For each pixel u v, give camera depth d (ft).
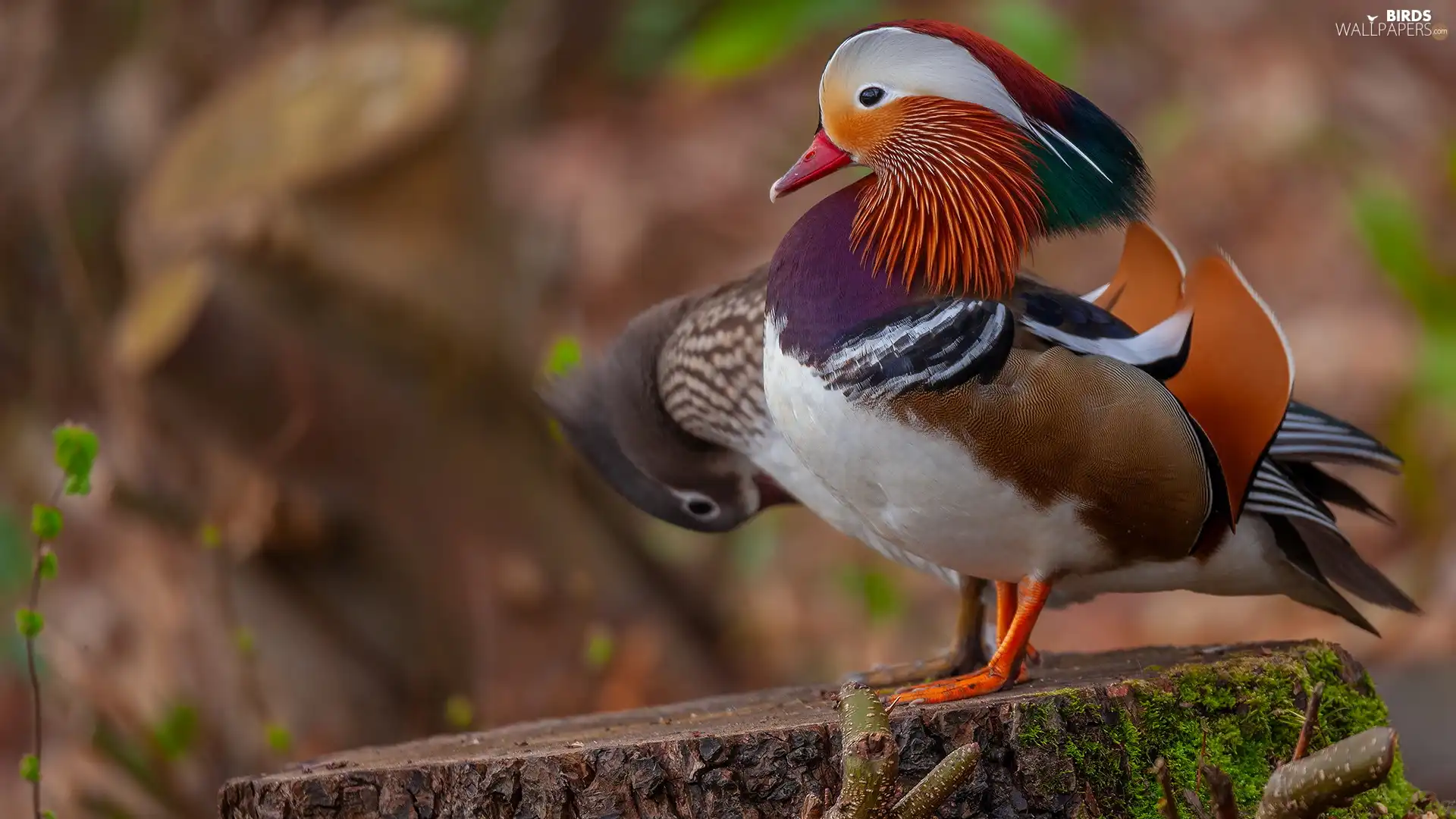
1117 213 14.25
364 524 26.07
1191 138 41.55
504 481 27.32
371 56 28.07
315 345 25.48
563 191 44.24
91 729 24.38
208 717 25.00
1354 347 34.63
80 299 28.07
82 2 33.91
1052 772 12.73
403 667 26.40
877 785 10.52
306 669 25.70
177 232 25.67
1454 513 31.12
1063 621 31.91
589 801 12.86
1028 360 13.23
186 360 24.64
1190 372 14.37
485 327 27.09
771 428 18.03
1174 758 13.46
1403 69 42.47
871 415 13.33
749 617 31.37
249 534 25.07
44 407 29.73
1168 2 45.52
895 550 17.89
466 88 27.48
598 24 50.14
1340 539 16.33
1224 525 14.83
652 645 28.40
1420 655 27.76
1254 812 13.42
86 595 27.53
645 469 19.90
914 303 13.52
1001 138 13.87
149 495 25.30
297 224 25.29
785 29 35.55
